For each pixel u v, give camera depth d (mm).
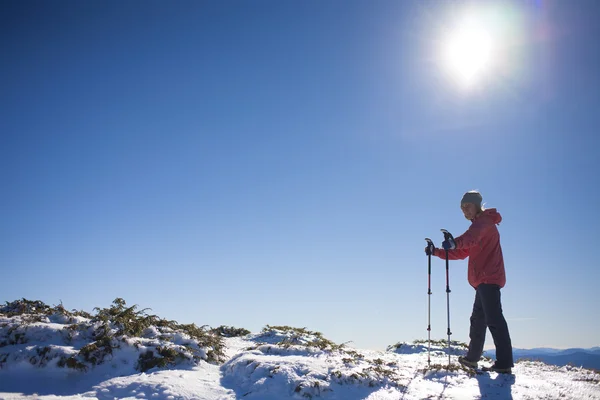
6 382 4746
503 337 5840
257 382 4785
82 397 4445
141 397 4430
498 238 6117
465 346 9219
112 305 6836
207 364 5859
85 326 5762
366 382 4980
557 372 6242
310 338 8055
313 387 4617
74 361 5031
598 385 5309
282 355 6258
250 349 6543
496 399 4625
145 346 5625
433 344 9477
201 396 4512
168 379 4844
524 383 5289
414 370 5895
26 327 5555
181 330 7012
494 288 5941
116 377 5020
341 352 6516
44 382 4820
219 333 10086
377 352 8047
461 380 5387
